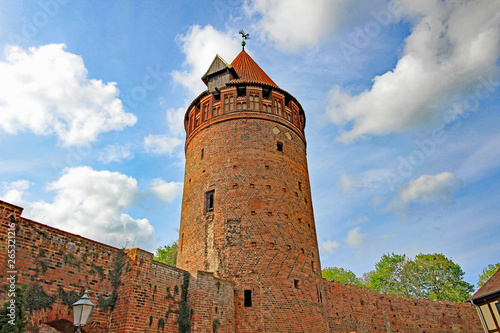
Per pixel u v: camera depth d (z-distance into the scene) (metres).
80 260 15.10
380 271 74.50
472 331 40.59
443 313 40.06
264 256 22.31
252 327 20.19
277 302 21.17
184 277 18.94
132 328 15.05
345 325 31.16
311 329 21.61
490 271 67.06
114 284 16.22
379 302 36.25
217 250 22.92
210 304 19.06
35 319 12.74
